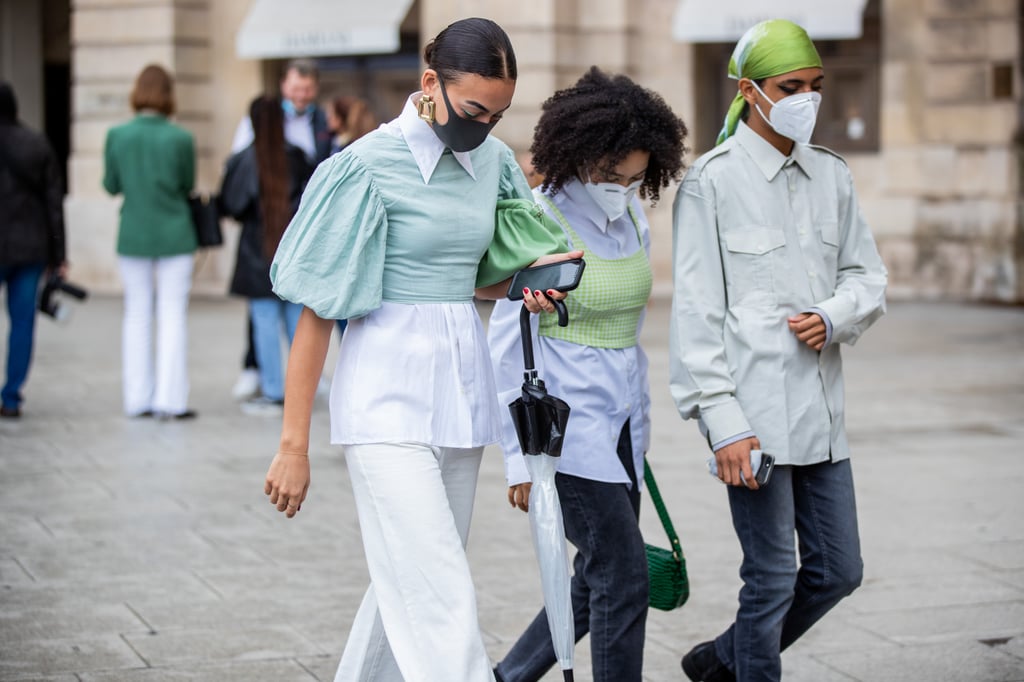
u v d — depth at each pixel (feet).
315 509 37.55
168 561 32.42
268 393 52.95
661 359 65.92
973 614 28.63
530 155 22.56
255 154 50.85
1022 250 89.10
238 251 52.24
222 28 104.32
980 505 37.81
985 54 90.12
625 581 20.16
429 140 17.81
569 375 20.47
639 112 20.38
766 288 20.81
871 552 33.30
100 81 103.86
